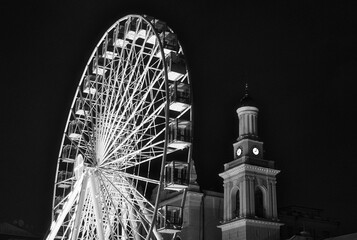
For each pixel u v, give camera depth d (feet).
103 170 156.56
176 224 161.17
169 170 159.94
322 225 344.69
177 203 307.78
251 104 311.27
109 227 152.56
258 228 281.33
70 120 183.52
